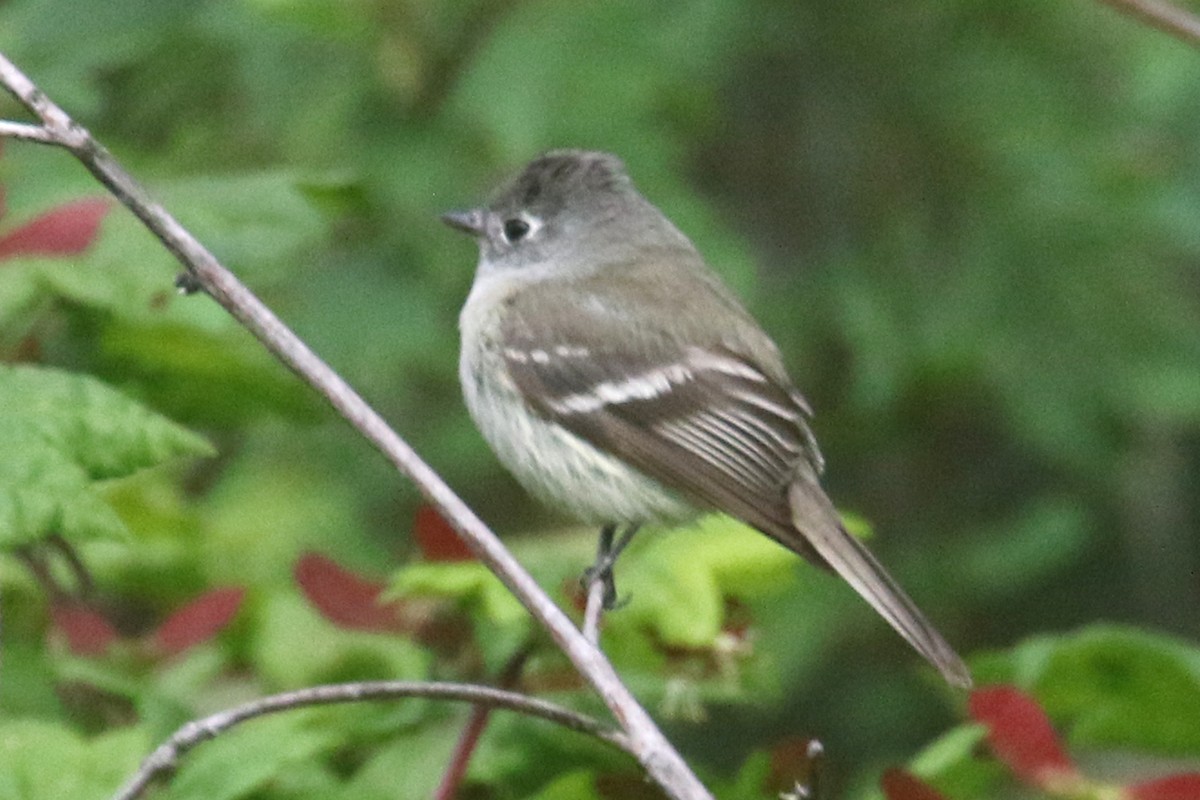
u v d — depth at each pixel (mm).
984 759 7254
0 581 7902
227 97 13094
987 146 14312
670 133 13055
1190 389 14383
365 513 13969
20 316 7734
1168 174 14477
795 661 13922
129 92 13156
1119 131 14594
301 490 13750
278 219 7922
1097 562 15594
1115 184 14383
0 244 7621
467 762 6832
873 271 14367
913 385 15148
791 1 14219
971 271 14367
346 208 8422
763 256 14438
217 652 7996
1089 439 14508
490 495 14258
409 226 12781
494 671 7363
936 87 14273
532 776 7398
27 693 7199
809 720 14797
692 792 5707
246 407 8086
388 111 12633
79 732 6867
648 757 5781
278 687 7684
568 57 12281
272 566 10547
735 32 13617
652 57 12492
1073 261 14422
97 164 6422
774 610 14008
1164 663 7020
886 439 15453
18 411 6254
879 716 14672
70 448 6242
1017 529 15117
